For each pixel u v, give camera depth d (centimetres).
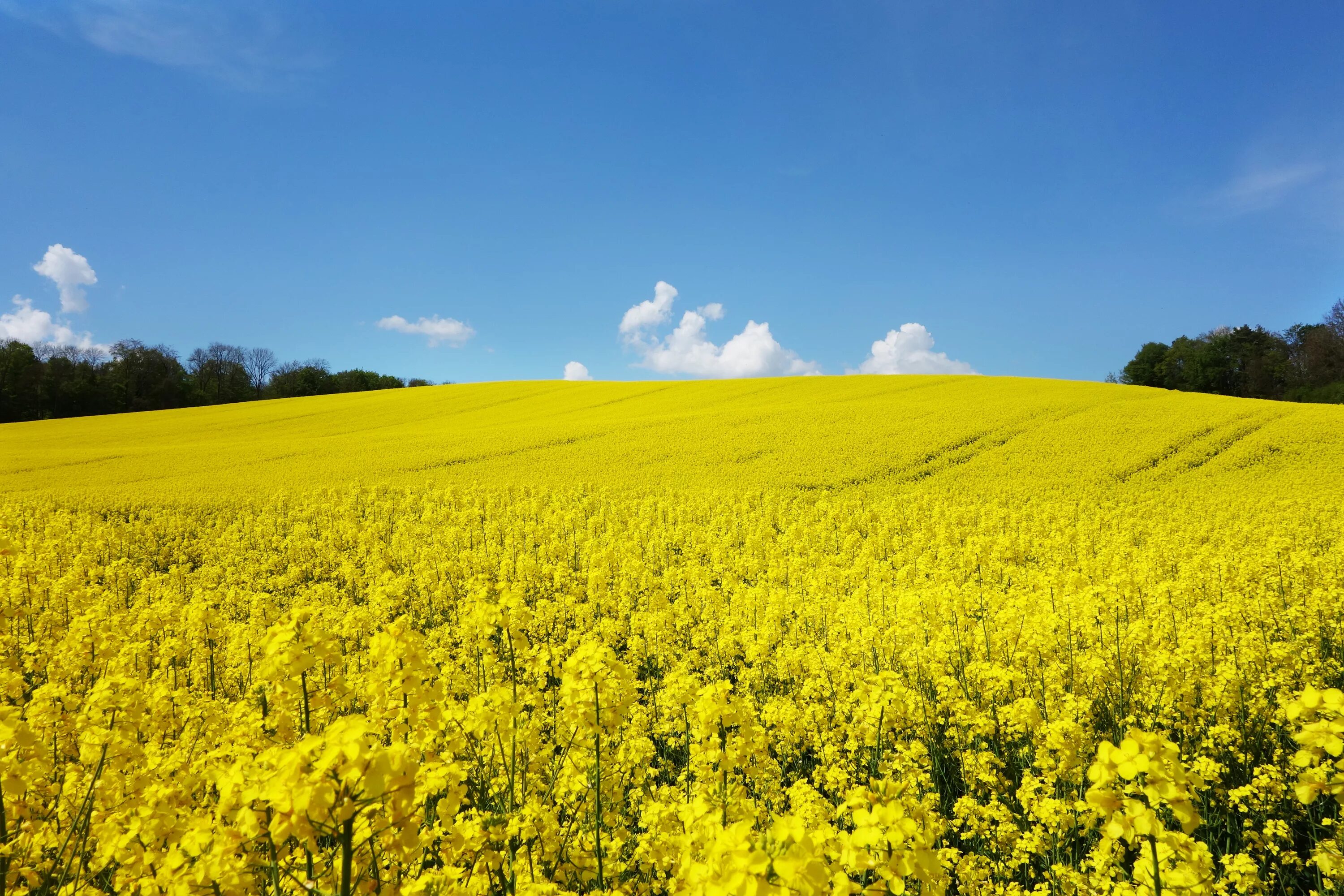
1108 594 721
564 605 1165
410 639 346
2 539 405
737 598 1112
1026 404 4041
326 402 6338
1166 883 221
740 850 190
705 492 2531
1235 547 1526
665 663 924
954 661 755
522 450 3541
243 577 1535
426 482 2845
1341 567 1167
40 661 760
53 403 7275
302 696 341
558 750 481
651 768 571
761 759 513
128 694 418
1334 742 225
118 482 2953
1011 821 487
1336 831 438
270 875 269
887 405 4222
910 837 221
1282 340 7506
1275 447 2966
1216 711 597
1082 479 2600
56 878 350
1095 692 688
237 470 3198
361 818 218
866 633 812
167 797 339
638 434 3759
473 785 454
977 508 2178
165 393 8312
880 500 2388
